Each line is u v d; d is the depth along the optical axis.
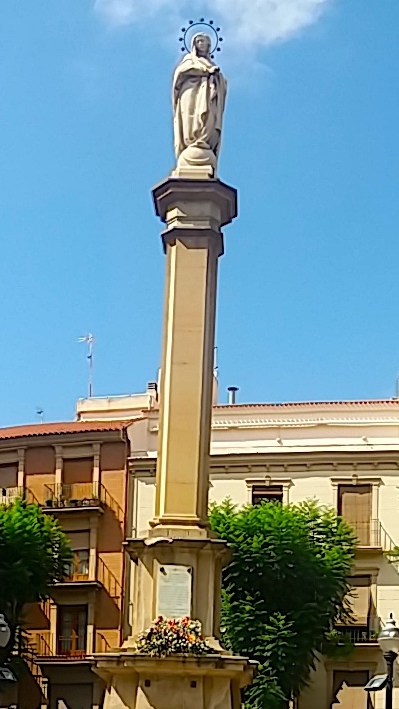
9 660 45.75
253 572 42.66
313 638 42.75
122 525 50.62
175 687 19.94
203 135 23.86
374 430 50.31
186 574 20.92
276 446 50.59
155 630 20.33
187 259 23.08
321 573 43.69
